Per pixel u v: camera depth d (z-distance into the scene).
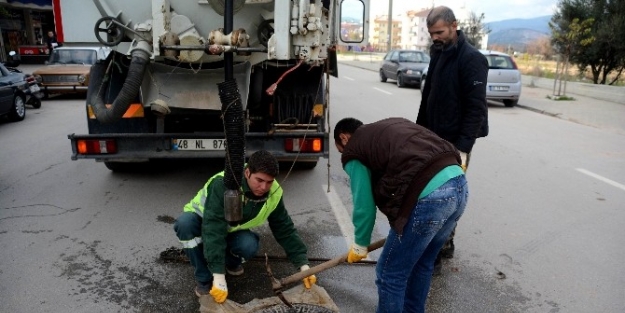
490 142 8.59
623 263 4.00
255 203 3.01
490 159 7.37
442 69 3.40
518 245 4.32
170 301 3.33
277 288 3.05
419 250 2.60
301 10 3.84
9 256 3.94
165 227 4.56
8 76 10.05
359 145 2.61
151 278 3.63
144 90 4.66
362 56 45.34
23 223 4.62
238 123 2.71
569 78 17.80
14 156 7.13
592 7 15.23
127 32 4.32
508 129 9.94
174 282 3.58
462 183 2.54
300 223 4.71
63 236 4.34
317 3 4.13
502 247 4.28
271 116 5.32
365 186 2.61
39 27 28.02
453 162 2.55
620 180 6.36
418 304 2.98
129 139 5.01
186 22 4.20
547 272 3.84
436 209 2.47
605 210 5.22
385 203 2.57
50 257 3.94
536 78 18.08
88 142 4.98
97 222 4.66
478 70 3.28
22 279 3.59
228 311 3.10
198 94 4.71
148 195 5.43
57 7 4.53
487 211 5.15
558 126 10.44
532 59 27.38
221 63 4.65
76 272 3.70
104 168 6.49
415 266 2.91
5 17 24.84
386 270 2.70
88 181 5.93
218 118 5.29
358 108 12.07
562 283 3.67
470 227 4.72
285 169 6.46
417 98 14.52
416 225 2.50
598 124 10.78
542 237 4.50
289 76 5.29
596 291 3.57
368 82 19.83
